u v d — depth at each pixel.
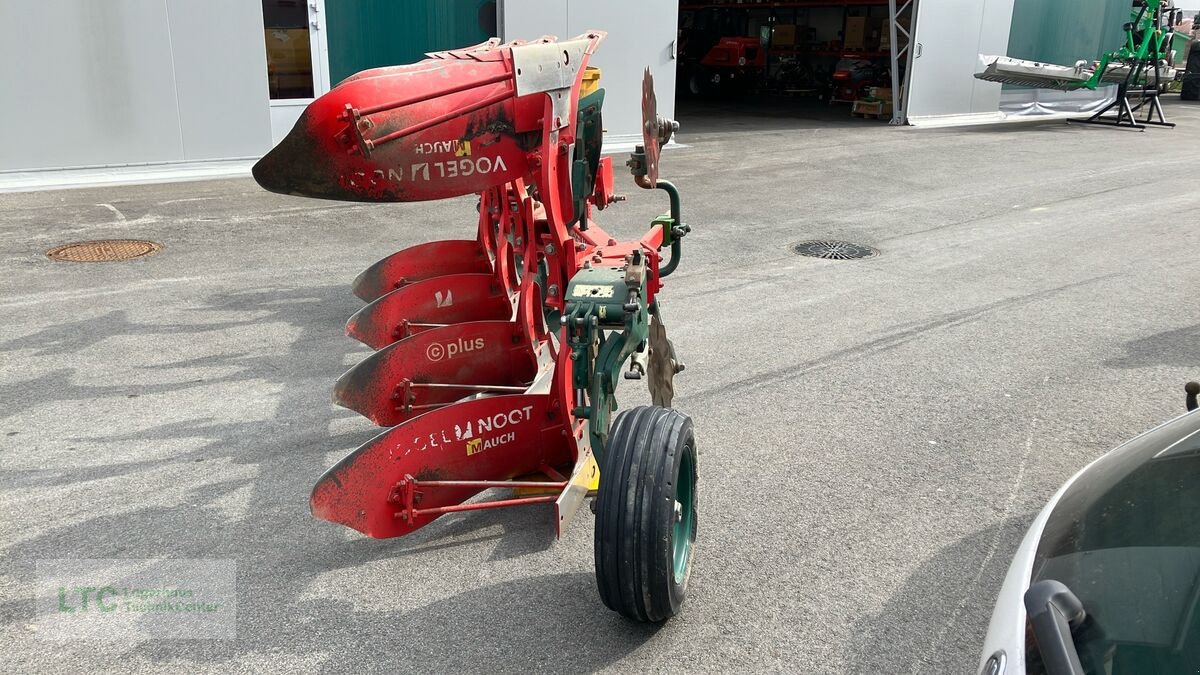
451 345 4.28
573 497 3.25
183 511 3.65
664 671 2.79
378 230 8.23
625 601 2.77
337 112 3.02
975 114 19.53
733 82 24.12
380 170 3.16
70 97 9.19
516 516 3.70
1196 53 25.66
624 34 13.14
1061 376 5.25
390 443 3.11
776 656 2.87
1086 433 4.51
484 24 12.09
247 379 4.97
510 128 3.31
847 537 3.56
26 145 9.11
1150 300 6.79
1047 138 16.45
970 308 6.55
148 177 9.79
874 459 4.20
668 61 13.92
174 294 6.34
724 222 9.22
